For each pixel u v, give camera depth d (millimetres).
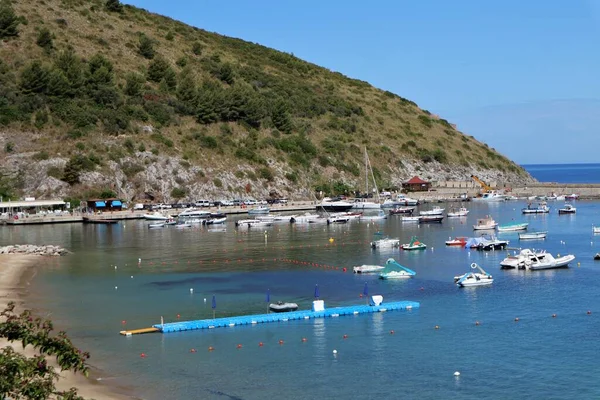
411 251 126250
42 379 31438
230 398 54000
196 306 82500
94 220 182750
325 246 134625
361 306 79688
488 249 126688
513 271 103250
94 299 86688
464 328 71875
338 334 70250
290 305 79250
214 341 68250
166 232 163375
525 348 65188
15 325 31219
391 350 65062
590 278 97000
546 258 105375
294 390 55531
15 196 187500
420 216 184750
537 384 56188
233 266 110812
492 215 196875
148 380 57656
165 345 67000
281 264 112250
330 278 99375
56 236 155750
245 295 88375
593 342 66625
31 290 92062
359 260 115938
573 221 175875
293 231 163375
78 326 73750
